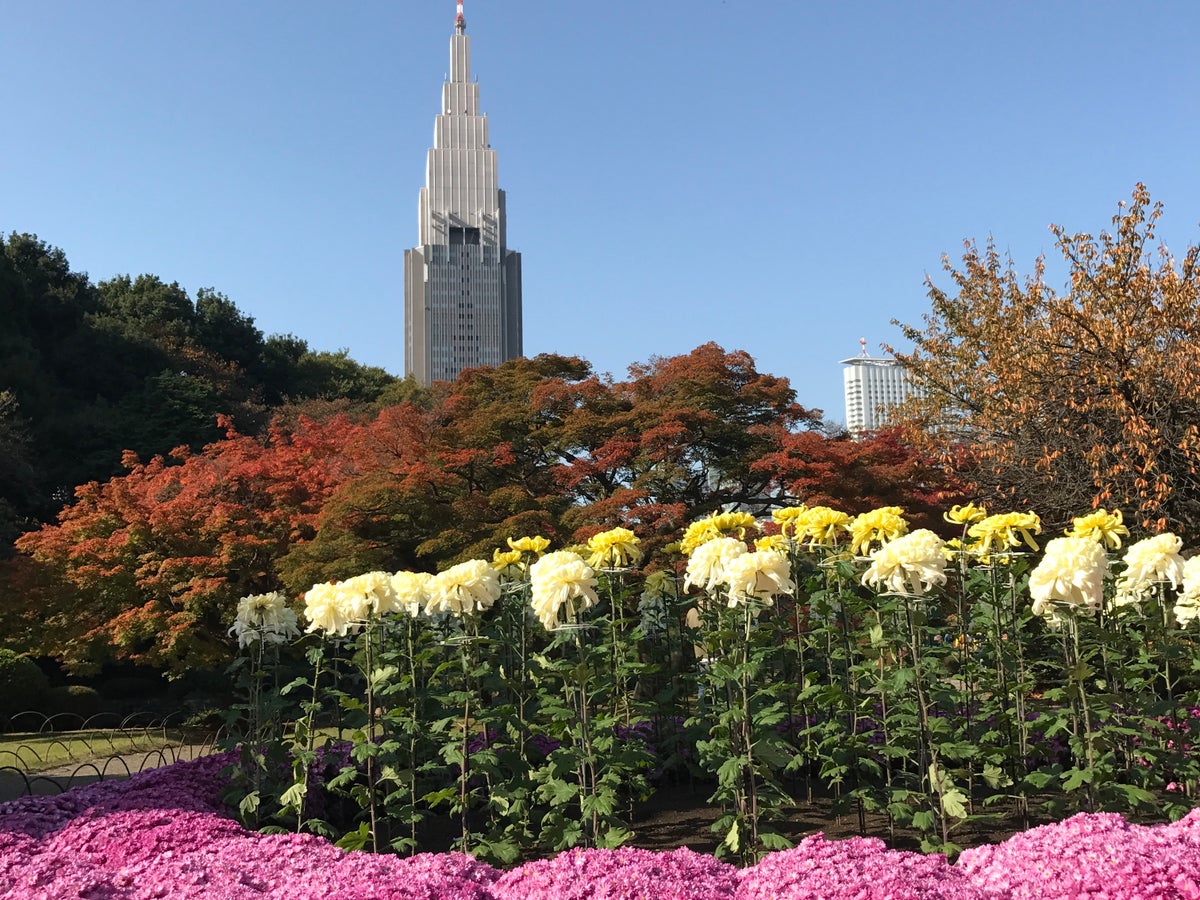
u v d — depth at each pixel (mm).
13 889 4109
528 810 5809
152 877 4191
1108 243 13688
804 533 6816
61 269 47062
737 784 5309
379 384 56250
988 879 3701
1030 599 6605
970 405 16594
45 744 13930
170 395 38562
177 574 15773
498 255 126250
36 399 34844
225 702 18094
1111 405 12766
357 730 5645
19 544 17656
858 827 5898
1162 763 5816
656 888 3809
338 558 15477
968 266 17672
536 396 17812
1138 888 3303
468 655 5934
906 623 5625
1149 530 12180
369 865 4340
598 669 6238
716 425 15797
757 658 5387
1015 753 5809
